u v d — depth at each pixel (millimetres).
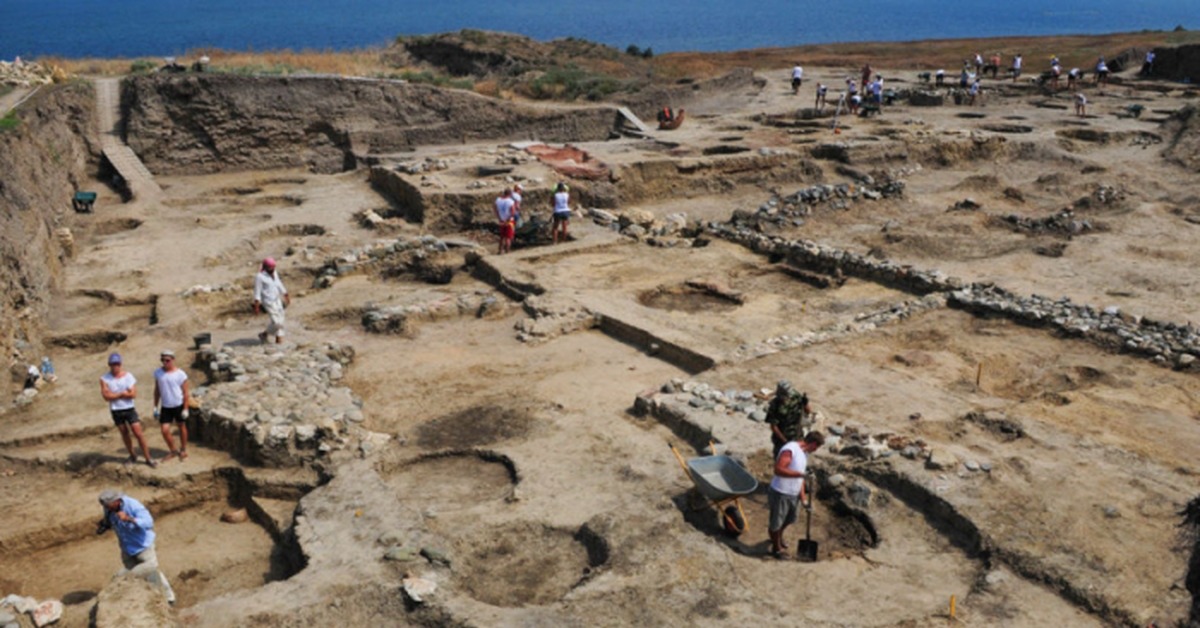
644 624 9383
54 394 15906
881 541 11078
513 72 53812
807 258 22750
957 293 19406
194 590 11258
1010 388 15664
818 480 12312
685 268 22422
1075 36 85188
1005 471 12023
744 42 166875
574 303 19359
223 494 13477
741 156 31750
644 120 46406
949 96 46906
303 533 11242
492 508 11805
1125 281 20984
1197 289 20219
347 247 24062
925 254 23703
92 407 15359
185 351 17703
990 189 30719
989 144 34719
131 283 21672
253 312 20406
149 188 31500
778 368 15805
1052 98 48062
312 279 22391
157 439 14352
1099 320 17672
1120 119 41062
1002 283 20938
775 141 35375
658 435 13766
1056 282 21000
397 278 23125
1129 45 69125
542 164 30484
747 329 18094
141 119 35750
